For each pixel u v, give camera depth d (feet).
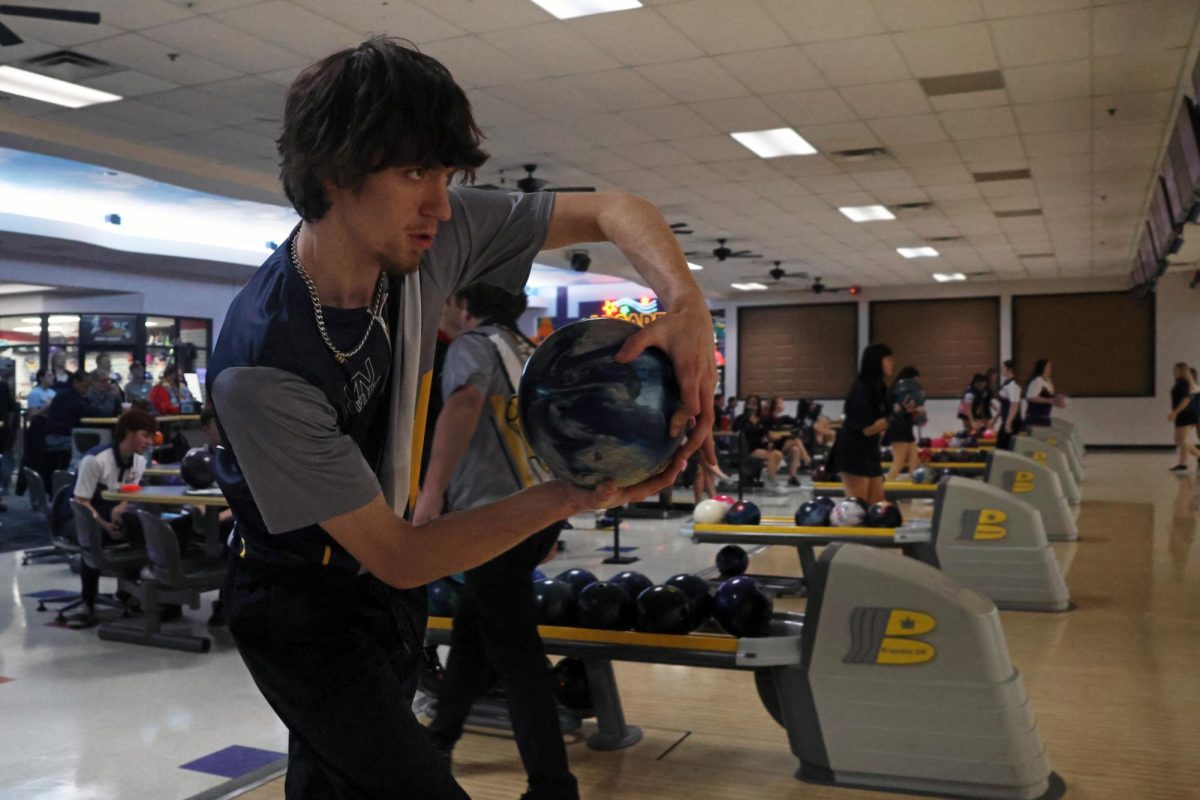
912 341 72.95
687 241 52.75
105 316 54.75
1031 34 22.38
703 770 10.37
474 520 3.74
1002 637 9.65
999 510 18.31
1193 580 20.54
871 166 35.70
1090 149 33.24
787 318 76.43
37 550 25.48
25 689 13.84
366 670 4.11
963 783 9.48
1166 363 67.00
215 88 26.18
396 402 4.12
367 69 3.29
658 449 3.63
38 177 39.27
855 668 9.83
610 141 32.09
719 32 22.27
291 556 4.08
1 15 19.31
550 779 8.34
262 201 39.09
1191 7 20.76
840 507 19.06
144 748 11.28
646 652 10.38
